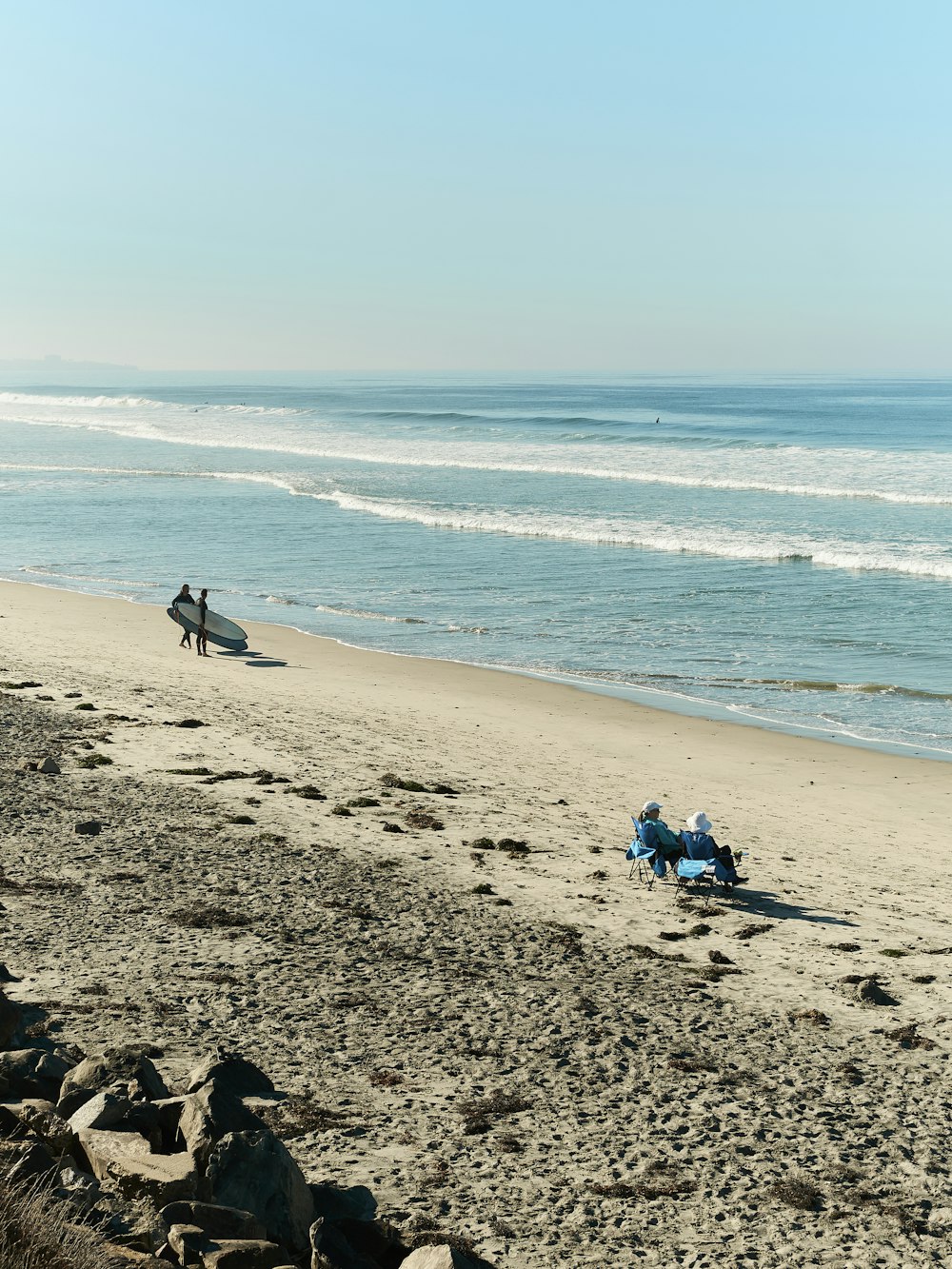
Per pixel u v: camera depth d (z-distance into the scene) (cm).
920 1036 1068
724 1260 678
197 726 2341
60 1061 754
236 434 11362
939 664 2964
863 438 10169
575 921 1369
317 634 3375
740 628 3359
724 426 12088
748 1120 876
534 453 8644
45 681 2716
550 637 3309
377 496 6303
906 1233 721
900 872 1636
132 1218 556
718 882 1491
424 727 2436
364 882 1446
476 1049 975
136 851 1503
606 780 2103
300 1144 773
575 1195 743
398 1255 611
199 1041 927
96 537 5147
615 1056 983
